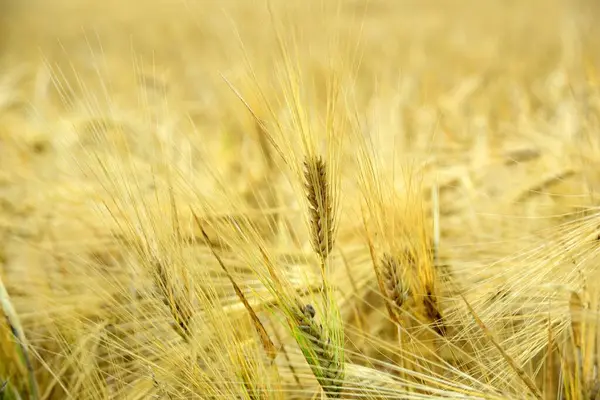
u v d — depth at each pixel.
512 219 1.56
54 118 2.20
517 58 3.26
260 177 1.71
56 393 1.44
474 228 1.57
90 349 1.45
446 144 1.84
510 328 1.39
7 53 4.42
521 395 1.33
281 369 1.42
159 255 1.35
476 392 1.33
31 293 1.50
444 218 1.60
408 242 1.41
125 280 1.47
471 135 2.03
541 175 1.62
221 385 1.35
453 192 1.69
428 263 1.41
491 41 3.77
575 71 2.20
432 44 3.87
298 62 1.34
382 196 1.39
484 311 1.37
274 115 1.35
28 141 1.98
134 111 2.17
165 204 1.38
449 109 2.37
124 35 4.86
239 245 1.36
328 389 1.35
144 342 1.42
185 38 4.24
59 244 1.56
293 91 1.34
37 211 1.62
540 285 1.35
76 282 1.49
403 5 5.52
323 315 1.35
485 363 1.38
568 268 1.36
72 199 1.61
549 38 3.66
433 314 1.40
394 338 1.48
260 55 1.82
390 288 1.38
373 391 1.34
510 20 4.43
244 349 1.36
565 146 1.66
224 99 2.42
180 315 1.35
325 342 1.34
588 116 1.65
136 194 1.38
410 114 2.26
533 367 1.43
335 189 1.36
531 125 1.98
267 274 1.34
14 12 6.59
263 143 1.67
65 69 3.72
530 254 1.38
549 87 2.50
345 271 1.49
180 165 1.50
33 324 1.47
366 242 1.45
